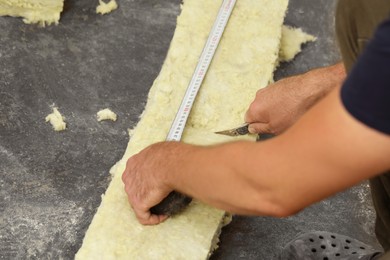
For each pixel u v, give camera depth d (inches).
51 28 79.2
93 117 73.9
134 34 81.0
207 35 74.5
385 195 53.6
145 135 65.9
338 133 32.2
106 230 58.6
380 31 29.5
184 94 69.0
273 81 79.3
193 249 58.6
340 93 32.0
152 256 57.6
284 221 71.7
